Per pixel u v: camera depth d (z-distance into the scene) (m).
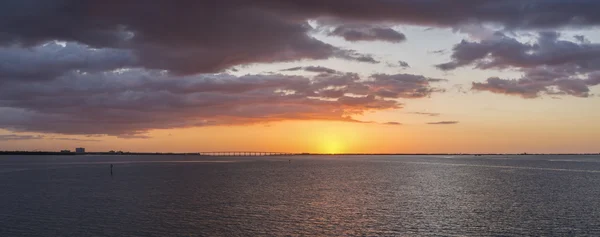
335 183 100.31
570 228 46.81
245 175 132.00
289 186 92.44
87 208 59.66
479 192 79.94
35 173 140.62
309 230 46.03
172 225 48.19
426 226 48.03
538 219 51.69
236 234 44.19
